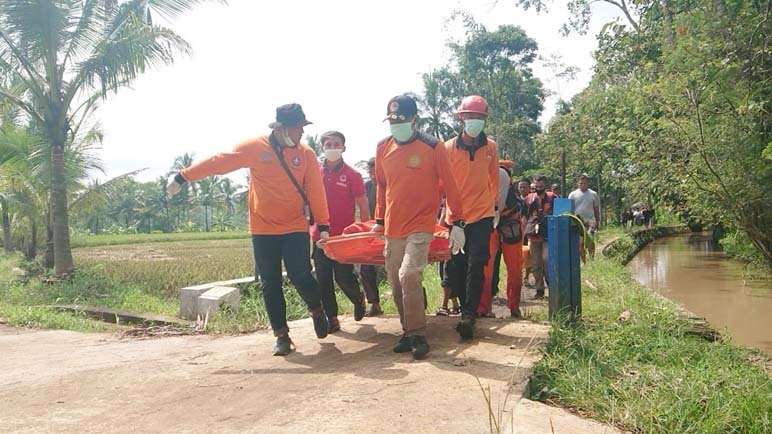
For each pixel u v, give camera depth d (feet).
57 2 44.14
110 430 11.45
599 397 13.15
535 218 30.48
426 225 16.46
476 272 18.22
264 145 17.11
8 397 13.69
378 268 35.24
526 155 139.54
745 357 17.92
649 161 32.55
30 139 58.29
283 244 17.53
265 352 17.56
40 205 60.13
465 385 13.50
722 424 12.11
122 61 45.09
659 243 87.30
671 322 20.71
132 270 66.80
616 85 51.13
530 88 145.28
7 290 41.45
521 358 15.47
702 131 29.27
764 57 27.78
